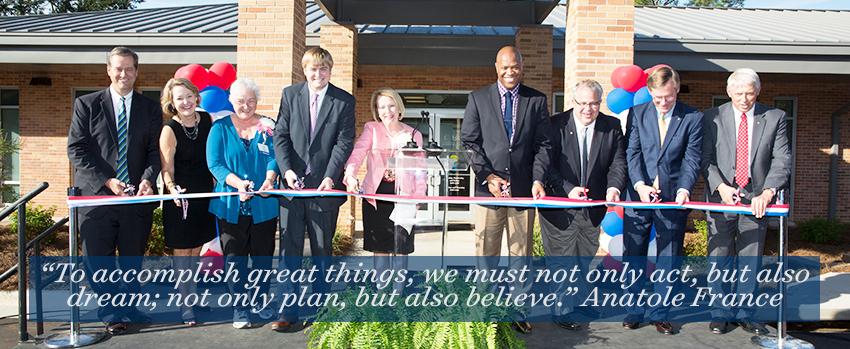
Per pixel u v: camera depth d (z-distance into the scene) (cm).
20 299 443
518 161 480
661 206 460
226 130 472
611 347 425
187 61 1077
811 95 1425
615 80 663
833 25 1390
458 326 352
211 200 477
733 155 474
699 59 1077
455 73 1393
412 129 512
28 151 1437
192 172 490
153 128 478
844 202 1445
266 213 472
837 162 1413
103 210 453
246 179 470
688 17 1548
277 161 463
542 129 483
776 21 1477
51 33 1082
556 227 491
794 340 443
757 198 448
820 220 1154
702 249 912
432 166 497
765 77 1288
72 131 452
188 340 429
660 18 1515
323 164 468
